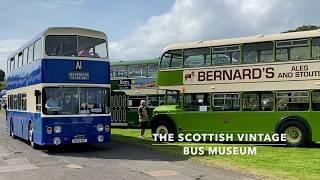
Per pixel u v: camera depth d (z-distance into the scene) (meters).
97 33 19.20
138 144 21.14
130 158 16.44
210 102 21.47
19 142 23.58
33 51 20.16
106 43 19.34
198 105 21.80
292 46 19.56
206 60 21.70
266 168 13.47
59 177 12.53
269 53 20.08
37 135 18.83
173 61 22.70
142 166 14.37
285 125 19.50
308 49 19.20
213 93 21.39
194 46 22.09
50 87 18.08
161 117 22.62
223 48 21.27
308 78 19.14
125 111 33.66
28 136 21.16
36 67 19.23
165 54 23.00
